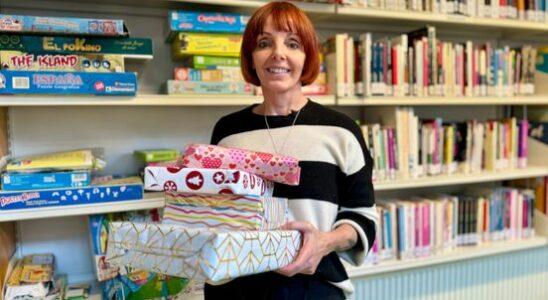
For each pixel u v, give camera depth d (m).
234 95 1.56
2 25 1.23
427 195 2.19
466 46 1.94
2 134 1.48
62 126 1.66
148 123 1.78
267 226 0.83
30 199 1.32
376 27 2.07
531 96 2.07
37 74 1.28
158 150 1.66
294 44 1.04
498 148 2.09
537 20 2.05
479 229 2.12
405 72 1.82
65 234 1.70
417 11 1.81
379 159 1.83
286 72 1.02
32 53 1.31
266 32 1.02
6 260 1.46
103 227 1.49
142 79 1.73
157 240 0.77
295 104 1.09
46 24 1.27
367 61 1.73
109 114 1.72
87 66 1.35
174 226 0.79
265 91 1.07
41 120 1.63
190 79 1.54
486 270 2.30
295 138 1.02
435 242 2.00
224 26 1.53
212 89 1.54
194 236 0.72
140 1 1.60
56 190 1.35
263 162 0.84
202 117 1.86
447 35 2.23
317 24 1.97
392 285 2.10
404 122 1.87
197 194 0.82
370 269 1.84
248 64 1.13
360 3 1.72
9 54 1.27
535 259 2.43
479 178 1.99
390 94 1.79
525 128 2.16
